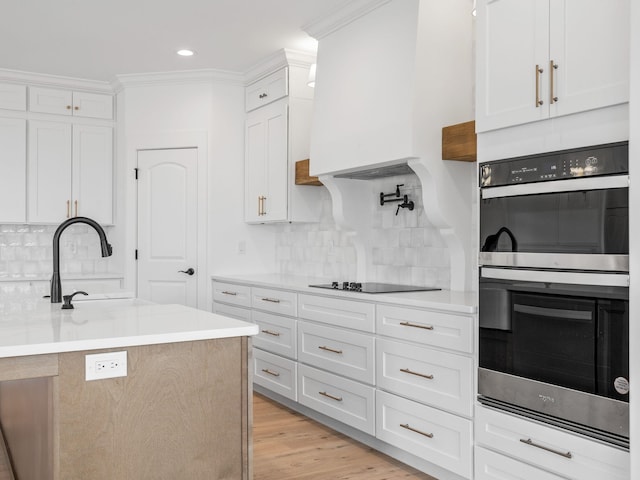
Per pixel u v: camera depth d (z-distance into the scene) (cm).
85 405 196
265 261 558
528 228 248
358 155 374
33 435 230
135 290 543
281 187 490
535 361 246
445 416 295
